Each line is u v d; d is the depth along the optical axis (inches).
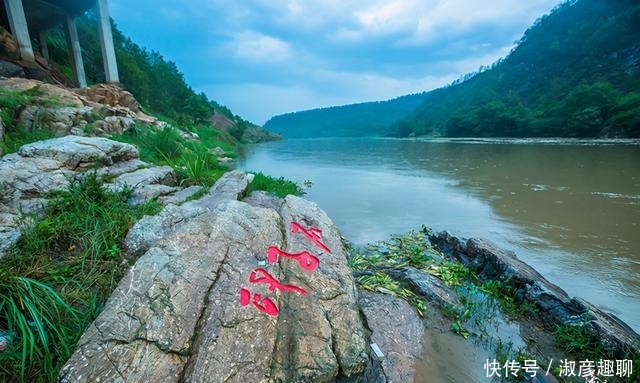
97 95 468.4
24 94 299.7
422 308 144.7
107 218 141.9
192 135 747.4
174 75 1551.4
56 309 97.0
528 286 154.9
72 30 592.1
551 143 1114.1
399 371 106.2
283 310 105.8
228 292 104.3
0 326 93.1
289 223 156.8
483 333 131.1
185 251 116.3
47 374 85.0
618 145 914.1
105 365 81.6
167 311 94.4
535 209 298.2
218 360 85.5
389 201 343.3
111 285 115.6
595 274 177.6
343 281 124.9
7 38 426.0
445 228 256.5
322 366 92.4
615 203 306.3
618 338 119.3
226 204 153.6
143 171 215.6
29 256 113.9
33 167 162.6
